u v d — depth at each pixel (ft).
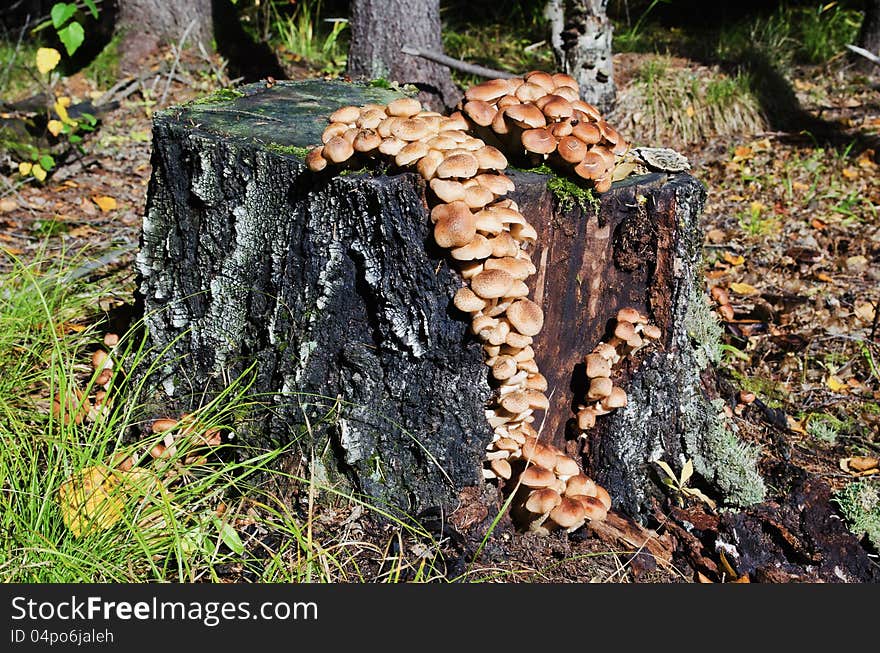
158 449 4.03
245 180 3.96
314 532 3.83
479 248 3.48
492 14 12.46
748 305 6.03
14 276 4.82
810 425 4.90
